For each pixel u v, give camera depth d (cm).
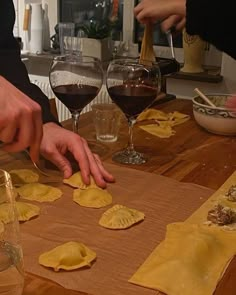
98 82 117
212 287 65
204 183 101
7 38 129
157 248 74
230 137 134
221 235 78
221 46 115
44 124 109
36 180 96
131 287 64
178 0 121
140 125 139
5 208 57
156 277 65
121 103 111
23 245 73
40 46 281
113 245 74
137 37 270
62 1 284
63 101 117
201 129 139
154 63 121
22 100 78
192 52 235
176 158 115
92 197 89
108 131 125
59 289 62
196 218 84
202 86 236
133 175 102
